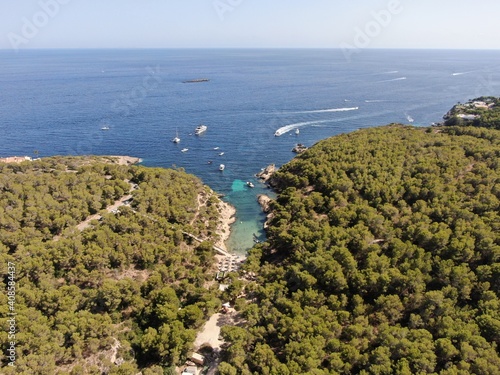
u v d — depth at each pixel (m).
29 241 89.44
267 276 89.25
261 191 153.62
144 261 92.19
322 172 130.62
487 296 69.44
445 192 101.12
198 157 189.88
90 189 116.62
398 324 69.62
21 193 104.88
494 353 57.69
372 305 74.88
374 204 106.62
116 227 99.00
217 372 65.19
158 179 128.88
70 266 86.00
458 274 73.50
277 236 104.31
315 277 82.88
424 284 74.38
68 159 148.75
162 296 79.81
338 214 100.75
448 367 58.75
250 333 71.31
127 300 80.81
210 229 114.50
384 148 138.75
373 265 80.31
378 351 60.56
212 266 99.81
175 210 112.31
